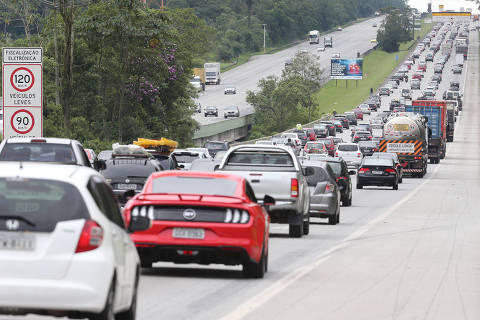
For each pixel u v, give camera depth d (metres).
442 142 198.50
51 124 130.75
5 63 60.69
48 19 154.25
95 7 145.62
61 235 19.84
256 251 33.41
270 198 38.47
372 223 66.00
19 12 155.88
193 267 37.84
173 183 35.44
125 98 160.75
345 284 33.75
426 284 34.28
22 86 60.75
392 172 114.31
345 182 83.69
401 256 44.25
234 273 36.12
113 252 20.50
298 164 53.25
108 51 148.38
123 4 146.38
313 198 62.75
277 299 29.59
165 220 33.00
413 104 182.75
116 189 61.25
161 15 154.00
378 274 37.03
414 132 145.38
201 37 181.88
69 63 126.12
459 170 168.25
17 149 50.03
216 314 26.20
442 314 27.41
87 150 73.88
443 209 81.75
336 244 49.81
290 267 38.69
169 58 167.50
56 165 21.94
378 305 28.92
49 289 19.55
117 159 62.28
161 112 171.38
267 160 53.09
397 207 84.00
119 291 21.19
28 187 20.34
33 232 19.86
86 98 150.88
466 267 40.16
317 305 28.58
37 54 60.78
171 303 28.12
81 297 19.66
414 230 60.22
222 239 32.72
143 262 34.62
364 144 187.00
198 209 33.09
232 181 35.38
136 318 25.16
